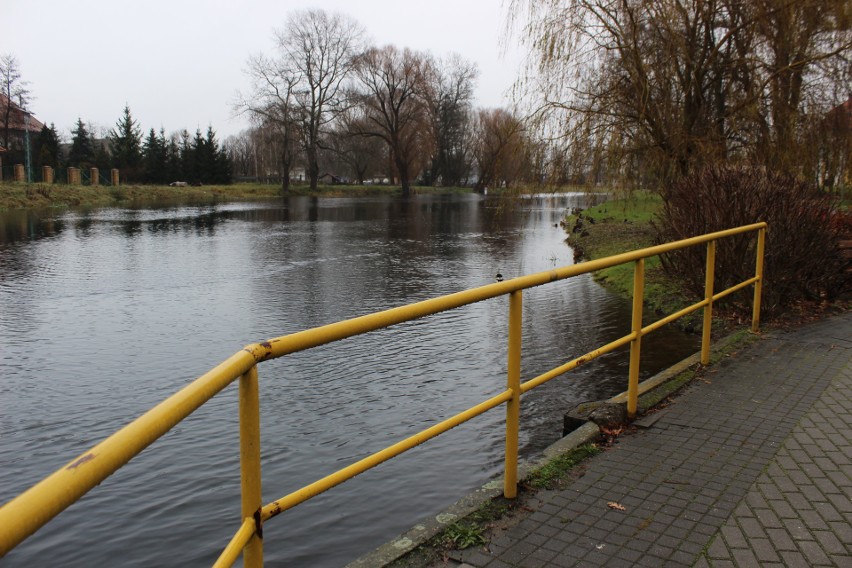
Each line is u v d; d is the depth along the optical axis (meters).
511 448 3.69
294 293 14.09
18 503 1.14
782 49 14.54
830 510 3.52
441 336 10.10
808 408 5.07
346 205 54.34
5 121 67.88
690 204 9.67
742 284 7.00
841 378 5.78
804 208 8.46
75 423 6.90
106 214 38.84
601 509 3.58
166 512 5.04
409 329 10.59
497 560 3.11
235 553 2.02
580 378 7.79
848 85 14.30
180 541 4.67
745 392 5.47
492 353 9.09
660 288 12.44
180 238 25.66
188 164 76.25
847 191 14.69
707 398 5.35
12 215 36.84
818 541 3.21
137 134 79.19
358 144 78.44
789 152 14.13
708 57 15.30
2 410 7.21
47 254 20.20
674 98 15.38
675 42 14.87
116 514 5.00
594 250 19.81
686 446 4.41
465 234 28.78
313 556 4.37
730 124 14.87
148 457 5.91
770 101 14.65
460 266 18.33
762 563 3.04
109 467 1.35
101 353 9.43
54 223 31.94
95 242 23.69
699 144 14.54
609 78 15.65
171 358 9.22
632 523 3.43
